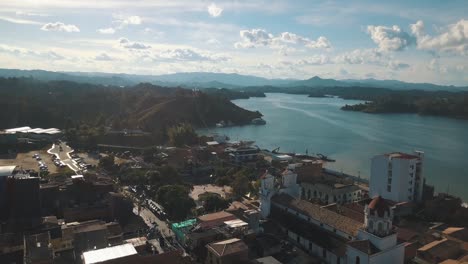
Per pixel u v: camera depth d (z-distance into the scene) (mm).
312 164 195500
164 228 118562
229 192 167625
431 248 103312
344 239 96375
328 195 156125
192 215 127875
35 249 89125
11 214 112000
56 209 130500
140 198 151125
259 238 103188
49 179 161250
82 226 106500
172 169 172375
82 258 83750
